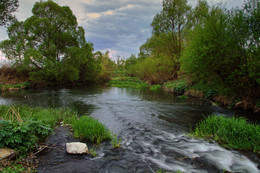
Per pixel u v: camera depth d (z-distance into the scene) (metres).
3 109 8.05
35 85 28.83
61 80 32.88
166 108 11.50
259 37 7.97
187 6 25.22
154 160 4.25
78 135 5.64
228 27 8.92
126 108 11.53
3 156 3.46
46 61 26.52
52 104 12.99
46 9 31.22
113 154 4.51
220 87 10.83
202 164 4.11
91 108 11.49
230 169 3.93
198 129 6.91
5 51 27.58
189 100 15.14
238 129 5.43
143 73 37.41
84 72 38.91
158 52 29.97
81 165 3.84
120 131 6.59
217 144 5.28
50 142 5.08
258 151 4.76
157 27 28.39
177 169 3.84
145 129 6.93
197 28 11.05
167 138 5.90
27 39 28.92
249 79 8.88
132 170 3.73
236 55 8.61
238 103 10.53
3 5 7.84
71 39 33.81
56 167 3.68
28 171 3.33
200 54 9.80
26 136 4.18
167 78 31.75
